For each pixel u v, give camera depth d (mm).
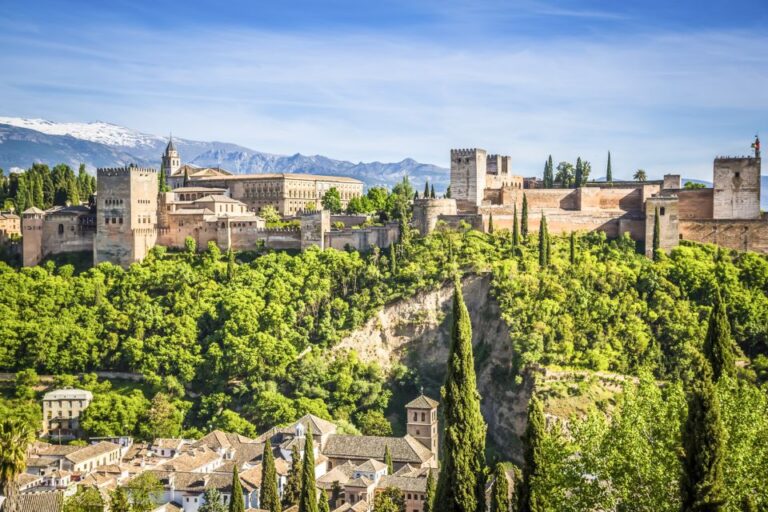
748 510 94000
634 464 102125
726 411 100625
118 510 189125
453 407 113438
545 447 108562
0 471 165375
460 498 111375
